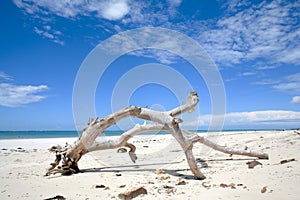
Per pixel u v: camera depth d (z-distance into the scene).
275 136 15.40
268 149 9.54
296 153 8.05
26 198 4.11
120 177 5.77
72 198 4.05
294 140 11.90
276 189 4.07
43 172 6.66
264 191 3.97
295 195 3.72
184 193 4.15
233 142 13.55
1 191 4.58
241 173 5.55
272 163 6.68
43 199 4.04
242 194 3.89
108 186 4.88
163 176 5.59
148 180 5.39
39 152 12.06
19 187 4.88
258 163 6.43
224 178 5.21
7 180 5.57
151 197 3.97
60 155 6.36
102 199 3.98
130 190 4.03
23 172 6.68
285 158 7.32
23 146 15.93
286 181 4.52
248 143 12.47
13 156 10.44
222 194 3.96
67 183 5.20
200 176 5.32
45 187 4.87
